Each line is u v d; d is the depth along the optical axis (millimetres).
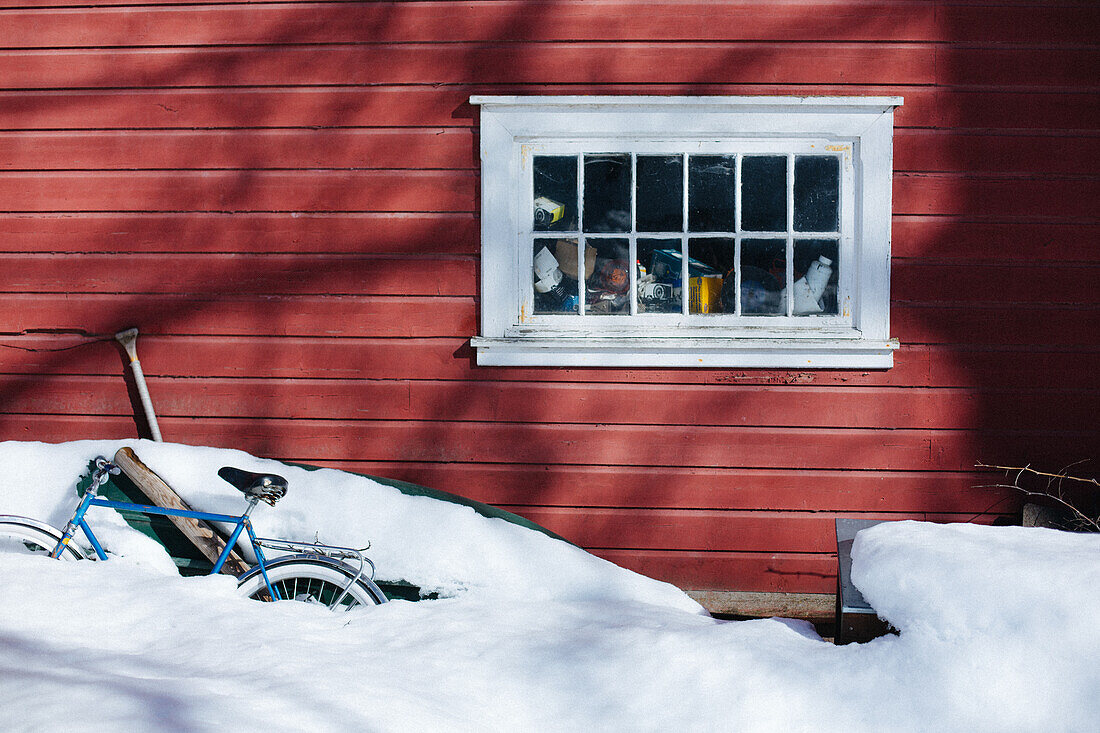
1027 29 3242
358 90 3346
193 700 1771
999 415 3297
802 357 3283
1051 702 1845
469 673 2154
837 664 2043
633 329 3340
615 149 3336
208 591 2588
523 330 3342
